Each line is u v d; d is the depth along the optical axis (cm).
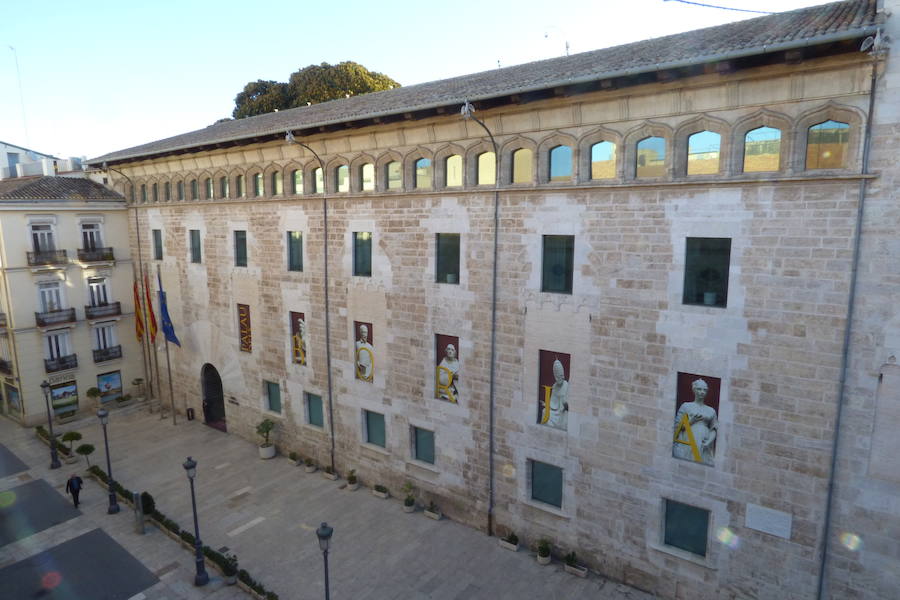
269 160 2534
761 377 1445
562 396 1805
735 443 1502
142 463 2741
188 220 3025
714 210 1466
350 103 2895
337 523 2155
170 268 3219
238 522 2184
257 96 5525
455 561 1900
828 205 1317
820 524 1403
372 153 2164
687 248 1534
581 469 1786
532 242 1792
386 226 2158
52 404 3325
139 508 2156
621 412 1683
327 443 2544
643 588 1716
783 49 1234
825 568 1410
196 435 3067
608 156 1642
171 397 3294
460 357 2019
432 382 2114
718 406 1523
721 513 1547
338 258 2344
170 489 2470
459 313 1994
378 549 1981
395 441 2275
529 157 1794
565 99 1642
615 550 1756
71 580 1892
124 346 3606
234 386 2961
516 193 1805
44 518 2283
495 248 1861
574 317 1731
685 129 1498
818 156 1345
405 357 2181
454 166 1973
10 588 1850
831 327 1342
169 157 2936
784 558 1465
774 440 1445
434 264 2039
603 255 1659
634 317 1625
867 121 1253
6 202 3062
